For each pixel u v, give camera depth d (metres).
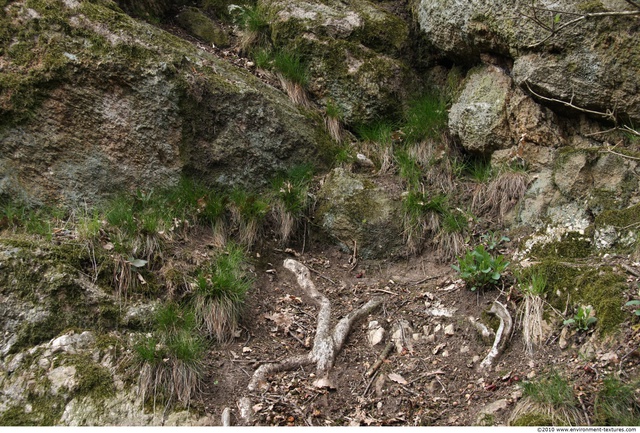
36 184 4.95
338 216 5.59
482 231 5.42
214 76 5.70
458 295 4.91
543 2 5.29
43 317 4.19
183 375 4.09
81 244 4.57
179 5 6.96
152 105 5.28
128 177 5.22
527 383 3.86
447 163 5.95
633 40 5.00
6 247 4.35
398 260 5.47
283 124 5.92
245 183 5.68
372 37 6.65
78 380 3.93
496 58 5.90
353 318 4.82
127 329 4.37
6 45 5.02
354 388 4.32
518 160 5.56
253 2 7.12
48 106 5.01
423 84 6.72
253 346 4.59
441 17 6.09
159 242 4.83
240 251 5.13
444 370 4.38
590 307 4.25
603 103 5.20
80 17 5.23
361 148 6.26
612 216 4.71
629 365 3.83
